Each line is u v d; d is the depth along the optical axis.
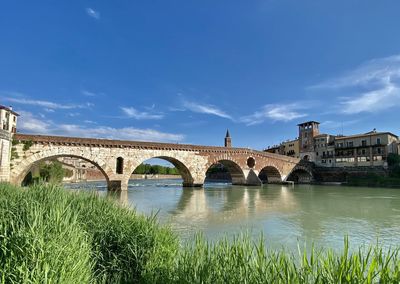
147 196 34.38
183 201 28.89
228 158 55.81
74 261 4.83
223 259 5.06
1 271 4.03
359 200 30.72
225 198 32.59
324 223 16.88
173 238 7.58
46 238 4.74
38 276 4.02
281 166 66.06
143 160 44.56
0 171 31.64
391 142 68.56
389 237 13.42
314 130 84.62
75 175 81.62
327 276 3.77
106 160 41.09
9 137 33.50
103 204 9.65
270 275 4.27
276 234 13.74
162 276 5.98
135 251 6.76
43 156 36.31
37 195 9.11
